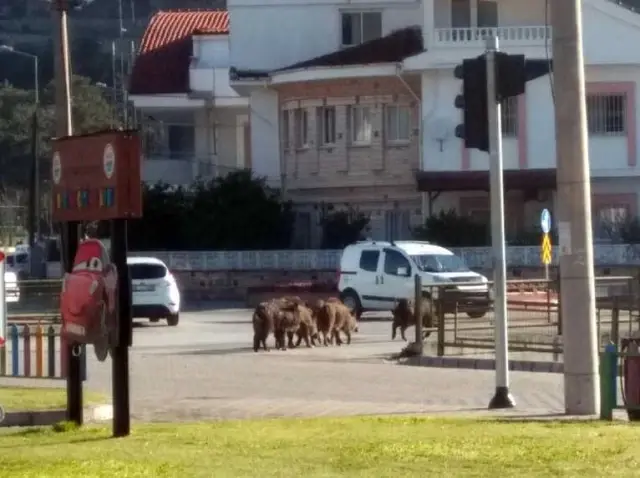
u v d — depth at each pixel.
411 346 25.62
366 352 27.27
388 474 10.02
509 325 26.03
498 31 49.75
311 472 10.16
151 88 61.88
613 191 50.81
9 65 99.88
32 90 81.88
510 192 50.75
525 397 18.64
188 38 65.12
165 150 62.31
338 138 53.47
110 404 16.98
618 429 12.90
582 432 12.59
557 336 24.53
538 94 50.06
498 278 16.64
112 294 12.88
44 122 74.94
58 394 18.33
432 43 50.31
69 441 12.82
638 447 11.38
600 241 48.78
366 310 39.03
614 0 60.81
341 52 55.47
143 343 30.61
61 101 23.98
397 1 56.50
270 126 55.66
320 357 26.17
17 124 75.62
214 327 36.34
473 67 16.38
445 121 50.50
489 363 23.72
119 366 13.04
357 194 53.47
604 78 50.41
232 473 10.16
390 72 51.38
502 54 16.28
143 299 35.88
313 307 29.16
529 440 11.91
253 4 57.03
